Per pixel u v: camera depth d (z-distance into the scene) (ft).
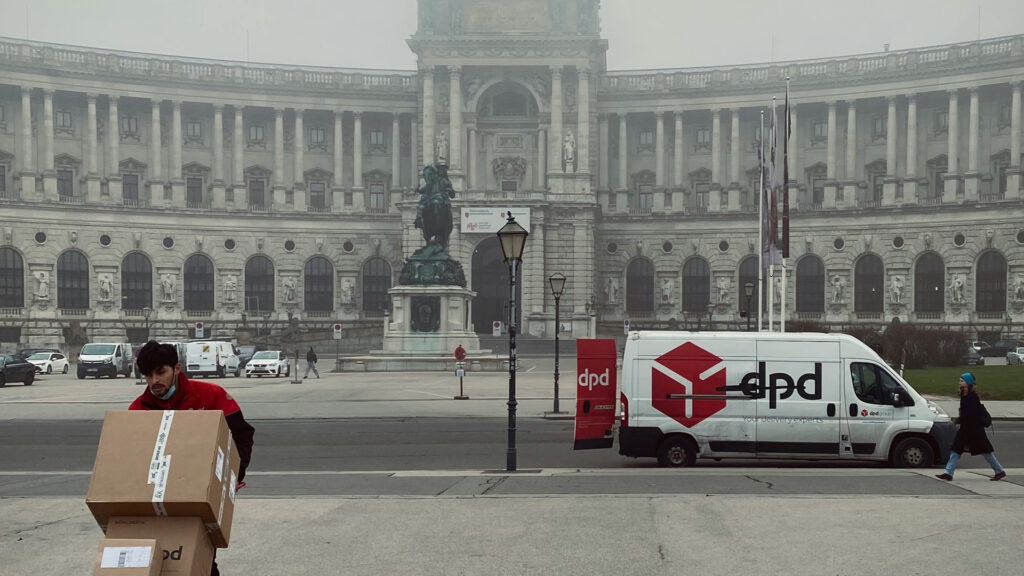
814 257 378.73
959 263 353.92
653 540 46.21
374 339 337.11
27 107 359.66
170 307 377.71
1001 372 197.36
